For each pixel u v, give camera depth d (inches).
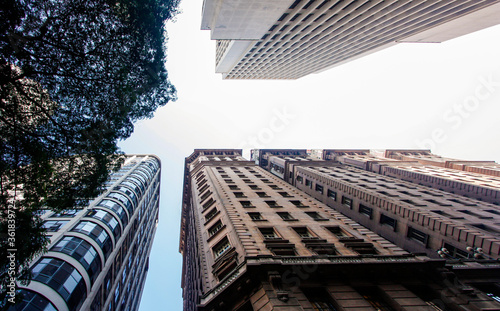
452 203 1145.4
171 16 669.3
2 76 420.2
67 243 942.4
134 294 1768.0
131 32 567.5
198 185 1636.3
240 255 637.9
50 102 497.4
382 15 1318.9
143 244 2018.9
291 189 1350.9
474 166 1807.3
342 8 1245.7
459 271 619.5
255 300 471.8
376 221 1196.5
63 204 532.1
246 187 1338.6
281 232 781.9
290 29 1507.1
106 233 1146.7
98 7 496.4
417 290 543.5
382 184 1472.7
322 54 2037.4
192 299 1085.1
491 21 1393.9
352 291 506.0
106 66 544.1
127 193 1553.9
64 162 525.7
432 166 1979.6
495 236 791.7
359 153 2564.0
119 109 574.2
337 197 1489.9
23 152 455.2
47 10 457.4
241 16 1280.8
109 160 582.6
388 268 555.5
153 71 659.4
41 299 722.8
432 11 1274.6
